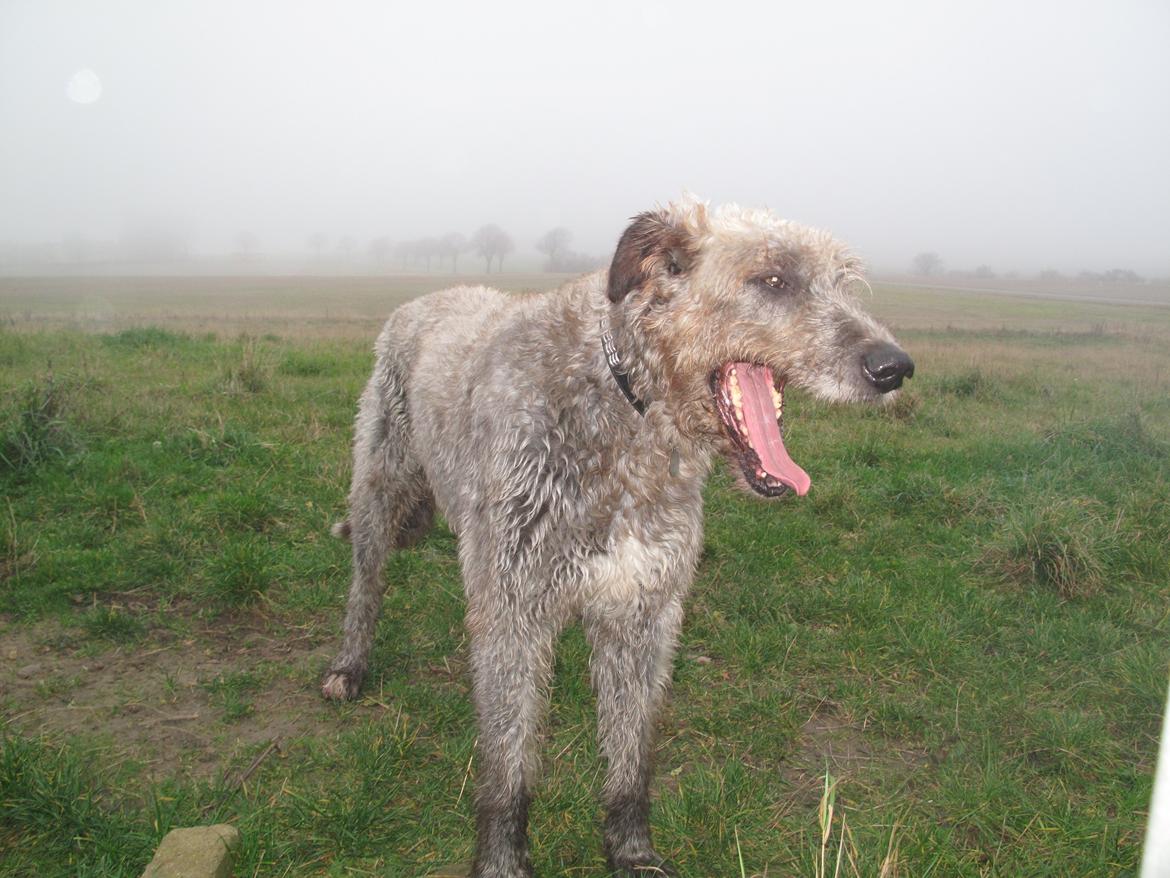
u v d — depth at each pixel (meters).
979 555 2.13
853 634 1.76
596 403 1.08
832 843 1.20
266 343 5.32
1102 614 1.89
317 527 2.15
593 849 1.20
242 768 1.32
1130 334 10.07
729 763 1.34
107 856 1.08
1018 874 1.14
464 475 1.24
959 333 10.14
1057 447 2.99
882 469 2.81
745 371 1.12
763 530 2.22
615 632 1.18
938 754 1.43
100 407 2.90
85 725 1.40
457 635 1.75
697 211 1.12
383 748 1.34
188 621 1.74
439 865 1.14
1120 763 1.39
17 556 1.86
